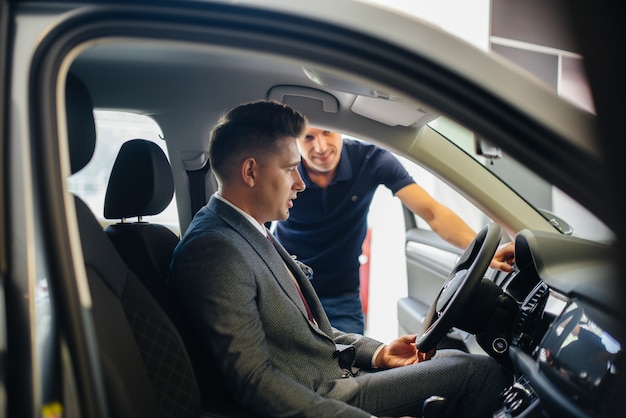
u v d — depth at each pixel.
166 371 1.10
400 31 0.70
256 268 1.23
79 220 0.98
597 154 0.66
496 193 1.74
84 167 1.04
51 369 0.69
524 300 1.45
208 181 2.00
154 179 1.29
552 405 0.97
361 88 1.40
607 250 1.19
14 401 0.68
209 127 1.94
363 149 2.26
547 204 1.77
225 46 0.71
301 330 1.30
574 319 1.01
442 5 2.83
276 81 1.80
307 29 0.69
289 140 1.30
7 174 0.69
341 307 2.29
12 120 0.69
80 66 1.74
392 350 1.59
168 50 1.67
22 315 0.70
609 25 0.54
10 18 0.71
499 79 0.69
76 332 0.69
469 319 1.43
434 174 1.80
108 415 0.73
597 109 0.56
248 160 1.27
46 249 0.68
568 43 0.56
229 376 1.15
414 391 1.39
